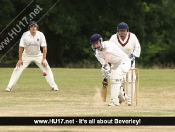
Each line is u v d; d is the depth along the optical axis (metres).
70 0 149.25
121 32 55.81
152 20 161.50
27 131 39.19
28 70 107.31
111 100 53.31
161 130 40.06
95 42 52.56
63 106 52.62
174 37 185.12
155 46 183.88
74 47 161.75
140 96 62.81
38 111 48.50
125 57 53.75
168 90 69.38
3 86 73.81
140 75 93.00
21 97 60.84
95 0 152.38
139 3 159.62
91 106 52.69
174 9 165.12
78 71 104.81
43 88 71.19
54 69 112.56
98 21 152.75
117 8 152.25
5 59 150.12
